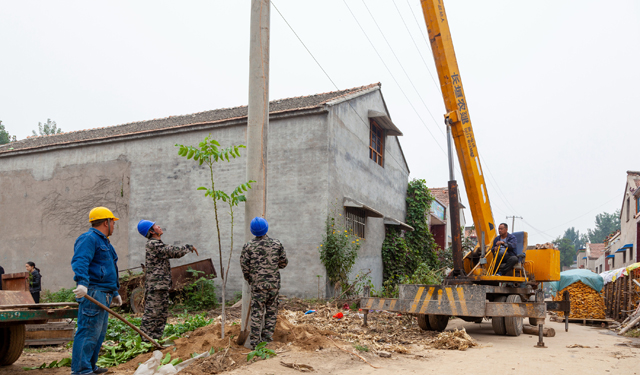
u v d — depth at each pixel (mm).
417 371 5141
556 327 11633
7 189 17938
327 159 13477
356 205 14336
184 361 5074
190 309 12492
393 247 18094
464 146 8758
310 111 13703
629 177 25375
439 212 27719
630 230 25266
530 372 5234
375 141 18094
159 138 15773
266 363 5098
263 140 6219
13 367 5461
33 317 4805
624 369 5527
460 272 8539
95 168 16578
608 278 14672
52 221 16984
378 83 17812
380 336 7609
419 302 8258
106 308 4699
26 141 21375
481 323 10945
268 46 6402
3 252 17547
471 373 5117
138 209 15688
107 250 4906
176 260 14766
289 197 13727
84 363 4578
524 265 10117
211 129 14992
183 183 15195
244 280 6000
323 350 5773
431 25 8727
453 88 8648
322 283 13016
